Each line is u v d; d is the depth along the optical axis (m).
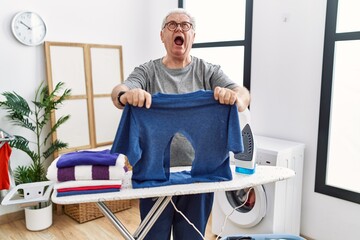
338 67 2.42
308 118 2.54
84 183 1.20
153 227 1.54
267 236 2.18
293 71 2.60
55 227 2.84
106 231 2.77
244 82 2.97
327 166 2.51
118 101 1.21
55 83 3.02
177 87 1.47
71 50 3.11
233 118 1.22
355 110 2.38
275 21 2.67
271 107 2.78
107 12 3.35
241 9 3.04
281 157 2.28
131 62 3.62
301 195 2.59
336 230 2.45
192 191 1.21
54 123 3.03
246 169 1.41
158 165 1.25
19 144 2.73
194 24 1.47
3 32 2.74
